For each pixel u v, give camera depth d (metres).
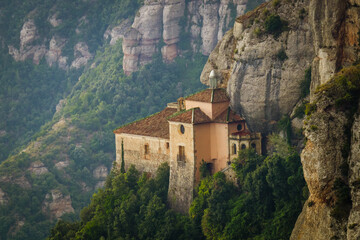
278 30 172.62
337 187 119.00
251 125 180.12
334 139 120.88
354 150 117.44
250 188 168.50
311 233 122.00
